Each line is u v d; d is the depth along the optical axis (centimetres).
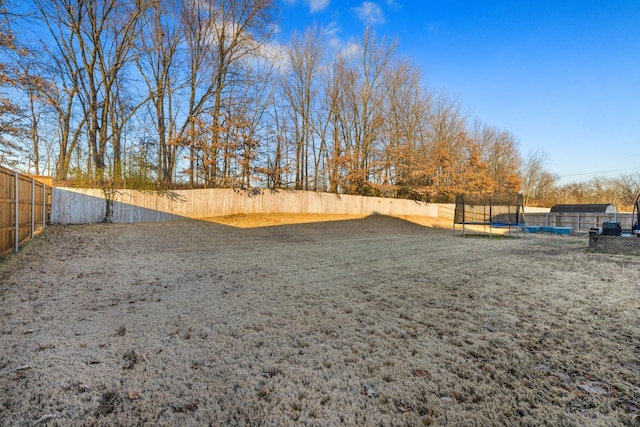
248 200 1730
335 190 2309
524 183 4178
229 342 280
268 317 344
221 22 1900
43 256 654
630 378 220
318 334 299
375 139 2464
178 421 178
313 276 546
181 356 253
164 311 361
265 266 635
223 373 228
